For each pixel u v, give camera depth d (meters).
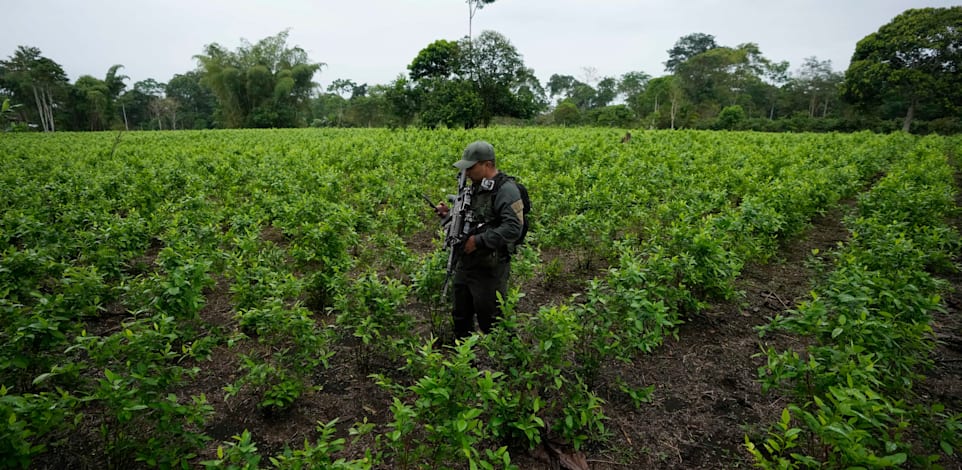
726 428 3.53
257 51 65.44
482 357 4.16
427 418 2.70
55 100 71.06
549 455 3.22
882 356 3.10
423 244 7.87
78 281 3.75
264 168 12.93
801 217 7.75
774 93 75.62
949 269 6.30
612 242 6.59
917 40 45.31
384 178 11.72
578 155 15.03
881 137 26.75
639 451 3.32
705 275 4.93
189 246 5.57
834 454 2.46
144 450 2.77
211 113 99.06
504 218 3.62
